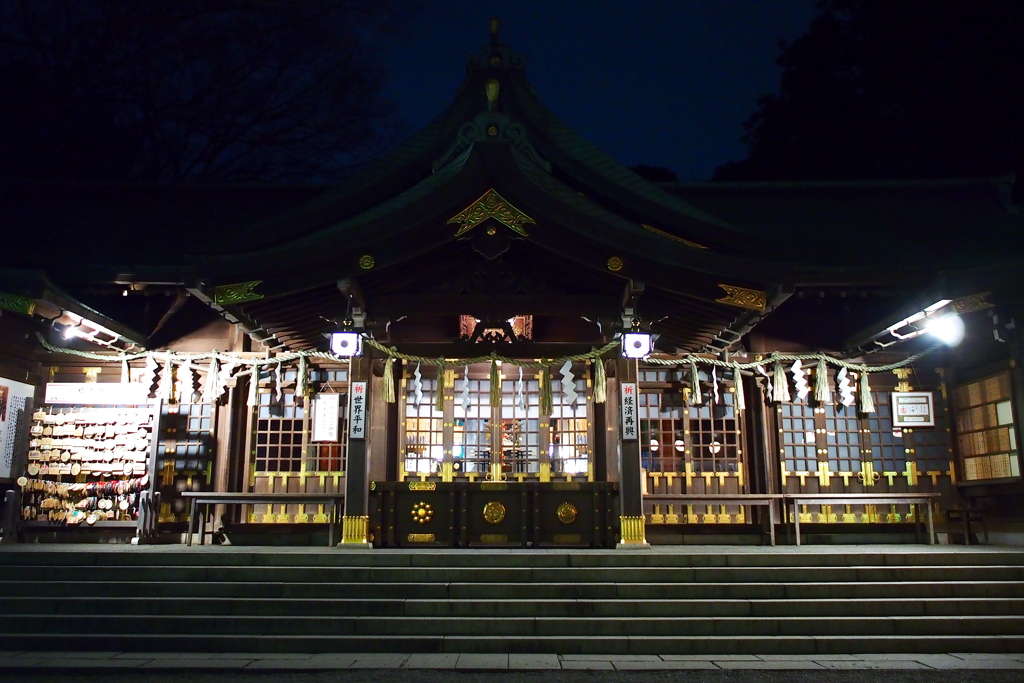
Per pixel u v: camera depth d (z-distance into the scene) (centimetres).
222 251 1188
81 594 919
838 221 1680
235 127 3025
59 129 2652
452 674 736
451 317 1358
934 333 1301
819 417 1480
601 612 880
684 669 756
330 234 1102
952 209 1755
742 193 1819
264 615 881
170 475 1417
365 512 1151
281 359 1431
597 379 1202
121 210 1720
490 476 1434
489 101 1246
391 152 1310
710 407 1490
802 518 1434
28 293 1138
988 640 836
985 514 1394
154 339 1460
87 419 1415
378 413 1378
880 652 831
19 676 731
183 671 745
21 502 1376
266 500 1279
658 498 1325
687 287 1127
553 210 1110
